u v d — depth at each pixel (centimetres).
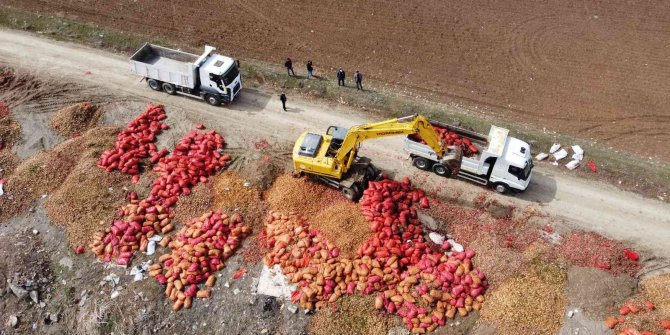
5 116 3247
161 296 2305
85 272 2406
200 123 3281
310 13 4272
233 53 3906
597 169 3061
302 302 2266
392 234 2531
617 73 3728
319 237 2514
